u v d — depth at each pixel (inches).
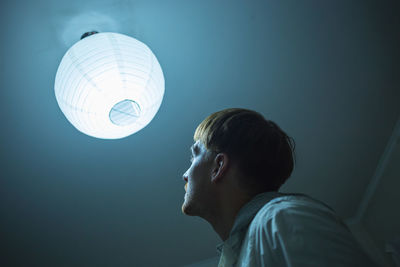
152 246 107.4
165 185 96.6
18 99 73.4
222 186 30.2
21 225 93.6
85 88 52.9
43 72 71.5
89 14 67.8
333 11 79.1
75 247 102.0
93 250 104.0
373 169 108.2
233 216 29.4
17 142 79.3
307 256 18.5
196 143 34.3
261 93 87.0
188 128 87.9
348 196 112.8
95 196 94.0
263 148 30.5
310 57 84.2
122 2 67.7
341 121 96.7
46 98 74.6
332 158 103.3
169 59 77.2
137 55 55.2
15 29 65.9
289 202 22.6
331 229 19.8
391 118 99.0
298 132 96.4
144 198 97.8
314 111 93.4
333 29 81.5
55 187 89.4
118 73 53.0
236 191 29.6
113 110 57.4
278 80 85.9
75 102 54.2
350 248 19.0
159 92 58.4
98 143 84.4
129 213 99.6
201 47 77.1
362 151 103.8
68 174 87.9
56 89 56.5
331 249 18.6
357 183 110.3
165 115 84.7
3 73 69.9
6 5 63.2
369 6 79.9
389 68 89.7
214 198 30.7
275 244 20.1
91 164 87.7
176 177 95.7
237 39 77.8
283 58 82.8
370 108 96.0
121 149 87.2
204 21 74.0
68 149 83.6
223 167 30.1
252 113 33.1
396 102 96.3
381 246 109.7
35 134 79.1
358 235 114.2
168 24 72.6
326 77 88.1
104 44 54.1
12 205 89.5
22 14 64.7
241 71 82.4
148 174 93.5
